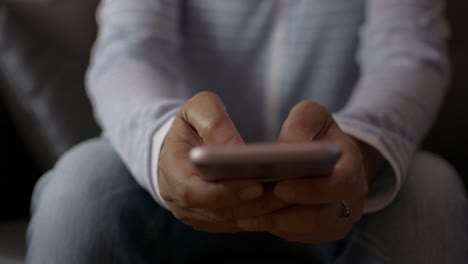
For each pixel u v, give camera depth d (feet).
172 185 1.60
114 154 2.28
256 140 2.80
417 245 1.85
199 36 2.82
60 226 1.90
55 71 3.15
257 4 2.74
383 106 2.13
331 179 1.45
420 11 2.67
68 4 3.30
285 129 1.67
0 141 2.99
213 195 1.45
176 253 2.28
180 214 1.76
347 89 2.79
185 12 2.85
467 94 3.34
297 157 1.26
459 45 3.45
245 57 2.77
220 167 1.28
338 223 1.66
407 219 1.92
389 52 2.53
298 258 2.38
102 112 2.33
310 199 1.46
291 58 2.72
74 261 1.82
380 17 2.67
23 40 3.10
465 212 2.00
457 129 3.35
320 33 2.72
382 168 2.01
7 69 3.06
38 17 3.20
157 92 2.28
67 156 2.29
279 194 1.45
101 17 2.91
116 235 1.93
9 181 2.97
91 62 3.27
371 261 1.88
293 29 2.71
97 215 1.95
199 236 2.31
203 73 2.82
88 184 2.05
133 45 2.56
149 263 2.12
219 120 1.65
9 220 2.95
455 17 3.45
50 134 3.09
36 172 3.15
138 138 1.99
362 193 1.63
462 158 3.36
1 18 3.09
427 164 2.21
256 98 2.77
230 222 1.72
